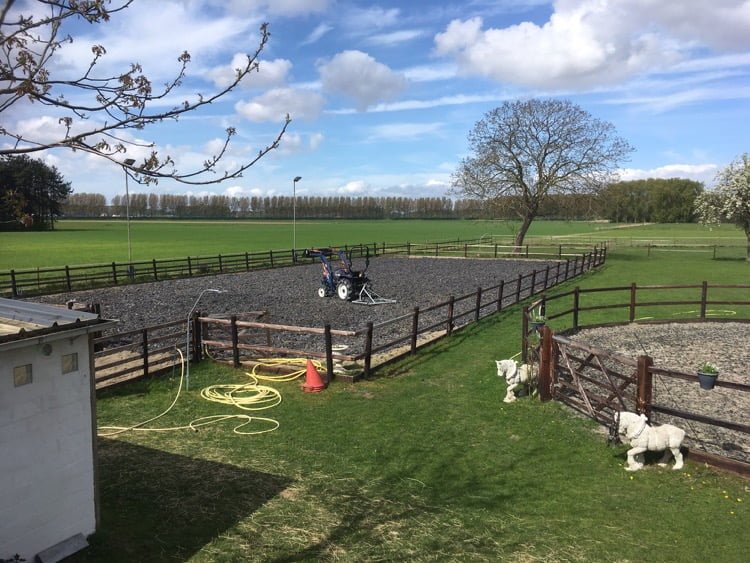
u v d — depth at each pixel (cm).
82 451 418
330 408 802
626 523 480
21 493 375
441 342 1226
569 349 1117
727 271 2784
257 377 953
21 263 3547
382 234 8288
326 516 495
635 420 579
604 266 3097
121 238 6744
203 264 3103
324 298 2012
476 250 4409
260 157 313
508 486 557
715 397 816
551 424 723
